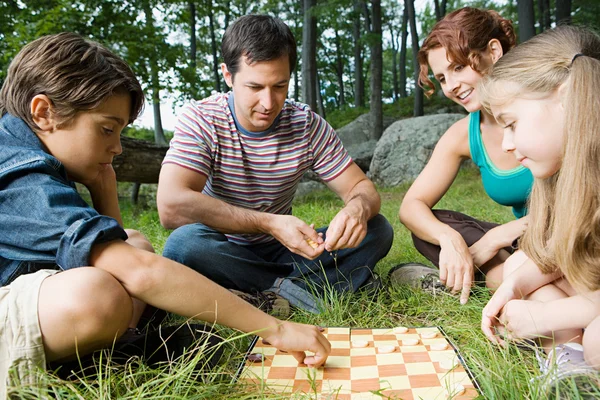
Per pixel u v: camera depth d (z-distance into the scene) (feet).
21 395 3.87
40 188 4.36
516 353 5.18
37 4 30.66
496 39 6.93
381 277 8.53
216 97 7.70
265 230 6.99
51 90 4.53
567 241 4.35
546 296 5.47
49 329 4.03
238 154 7.49
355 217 6.96
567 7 39.24
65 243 4.21
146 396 4.24
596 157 4.19
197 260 7.07
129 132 65.10
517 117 4.67
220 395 4.44
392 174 36.11
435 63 7.28
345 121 70.33
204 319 4.58
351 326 6.65
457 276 6.79
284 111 7.72
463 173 32.65
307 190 33.86
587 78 4.19
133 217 23.29
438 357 5.25
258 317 4.76
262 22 6.79
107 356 4.48
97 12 30.81
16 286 4.14
